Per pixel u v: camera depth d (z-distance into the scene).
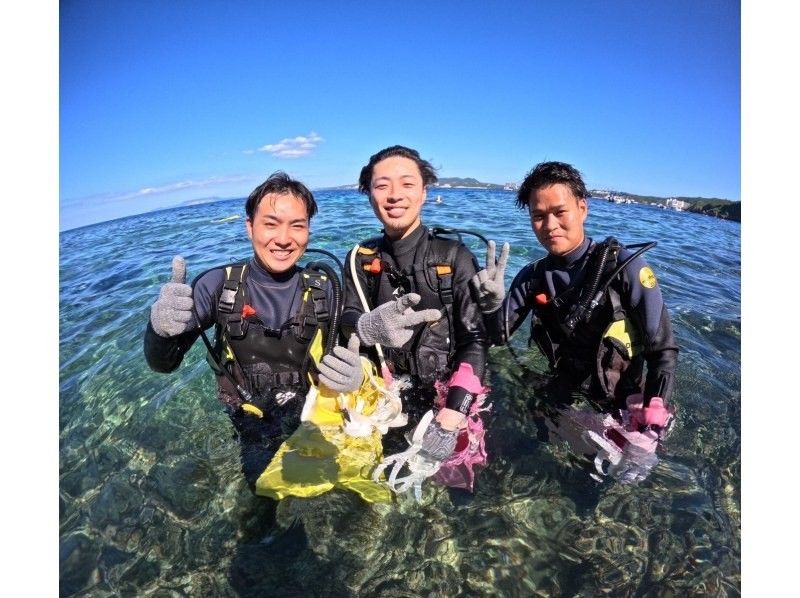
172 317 2.11
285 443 2.26
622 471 2.27
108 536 2.04
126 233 11.61
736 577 1.76
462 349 2.56
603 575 1.80
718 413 2.73
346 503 2.12
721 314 4.30
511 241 6.97
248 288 2.50
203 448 2.56
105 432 2.78
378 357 2.59
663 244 8.04
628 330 2.65
